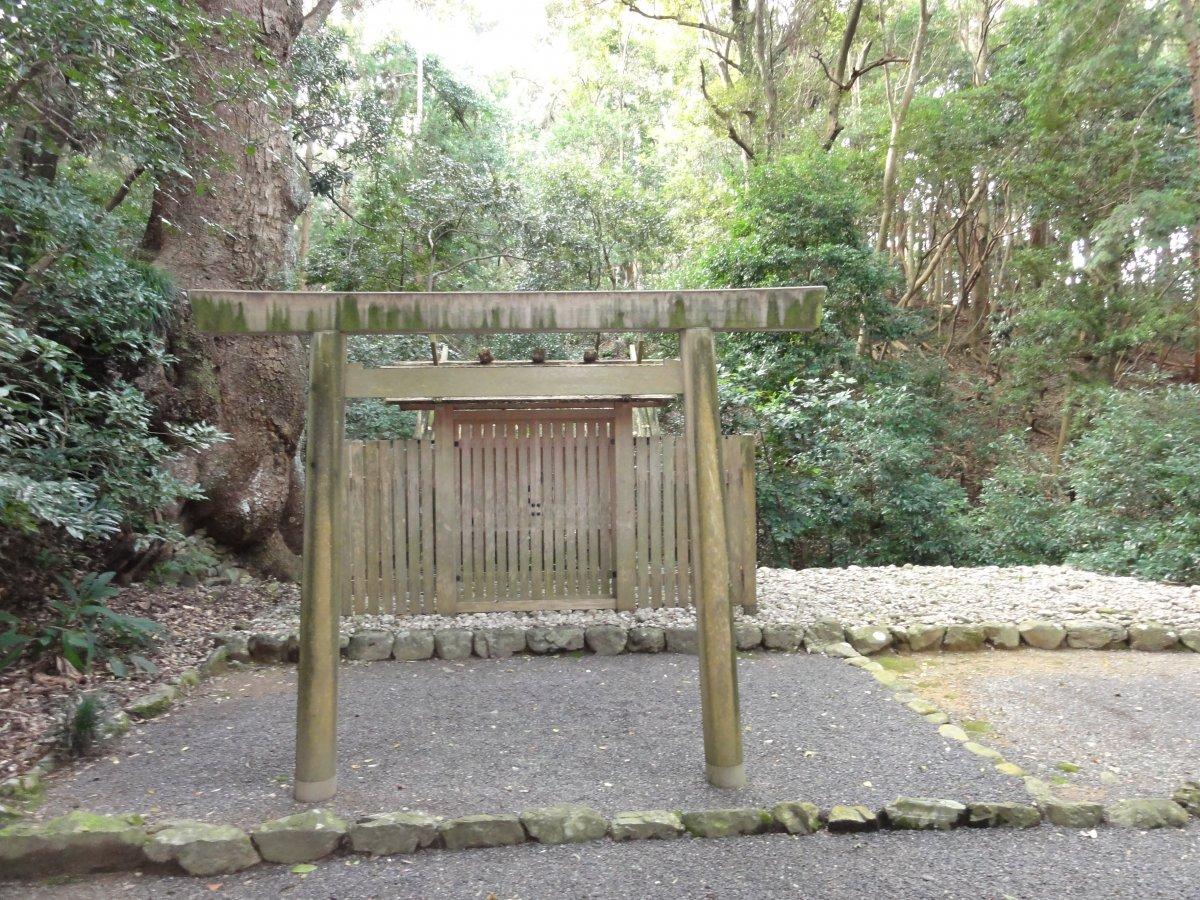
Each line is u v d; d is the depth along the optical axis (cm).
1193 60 1066
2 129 459
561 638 498
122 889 247
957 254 2233
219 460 646
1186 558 725
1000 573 675
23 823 267
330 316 298
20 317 440
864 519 1023
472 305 301
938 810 281
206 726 378
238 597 612
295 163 782
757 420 1007
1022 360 1425
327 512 297
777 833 278
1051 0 1187
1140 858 262
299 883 249
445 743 354
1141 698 415
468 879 251
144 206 912
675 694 421
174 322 626
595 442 554
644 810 285
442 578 541
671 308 306
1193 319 1308
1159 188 1301
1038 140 1394
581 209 1435
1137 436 902
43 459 404
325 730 295
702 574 306
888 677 439
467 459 548
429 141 1748
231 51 552
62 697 397
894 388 1228
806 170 1287
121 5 402
